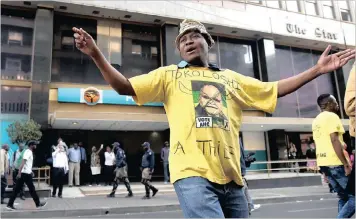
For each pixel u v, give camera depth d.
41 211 7.87
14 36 15.06
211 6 18.58
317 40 21.03
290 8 21.08
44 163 14.25
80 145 13.95
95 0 16.05
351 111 2.97
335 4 22.38
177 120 1.81
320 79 21.61
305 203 9.53
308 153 18.92
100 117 13.81
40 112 14.51
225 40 19.72
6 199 10.05
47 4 15.49
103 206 8.59
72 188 12.59
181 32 1.99
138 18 17.41
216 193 1.74
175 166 1.76
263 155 19.16
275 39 20.52
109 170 13.70
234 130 1.91
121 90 1.76
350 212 3.50
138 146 16.83
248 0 19.92
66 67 15.84
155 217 7.58
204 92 1.85
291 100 20.23
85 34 1.65
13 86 14.51
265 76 19.53
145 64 17.61
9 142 13.64
